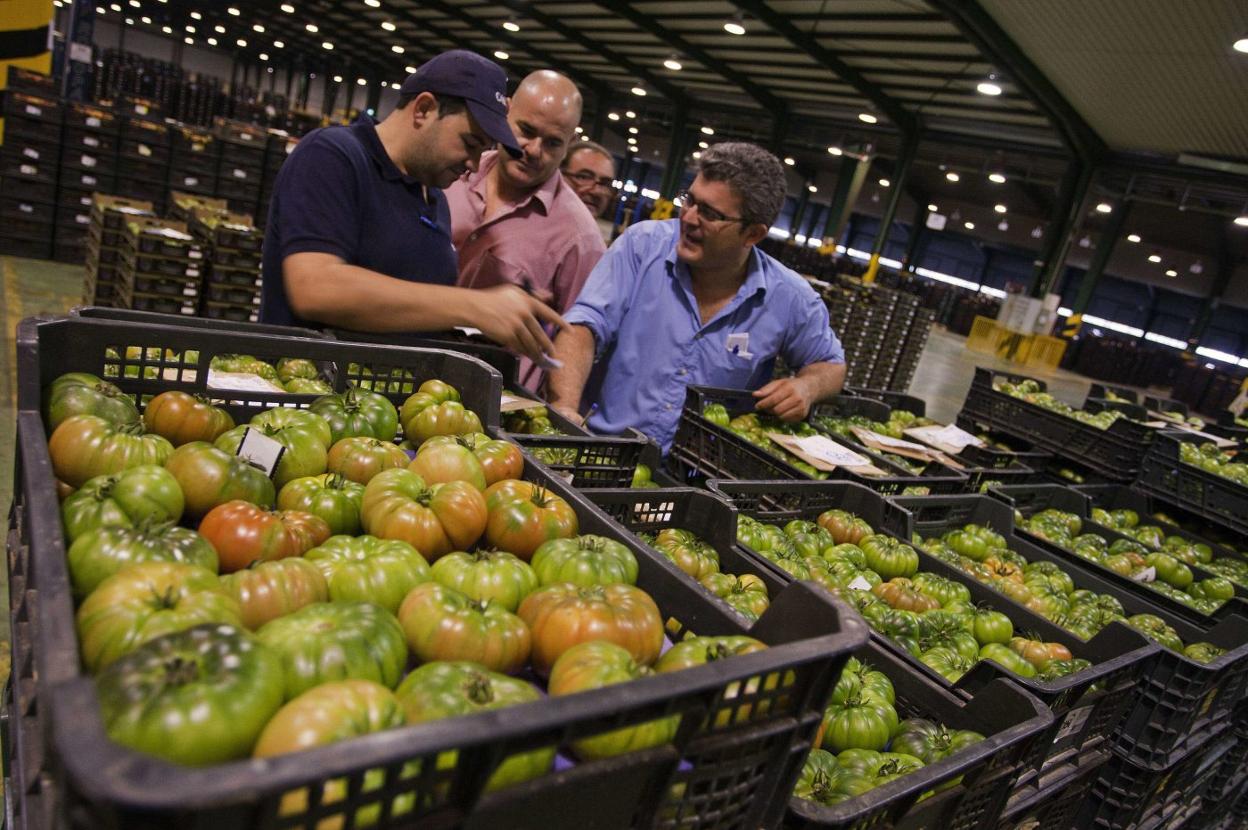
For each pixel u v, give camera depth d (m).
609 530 1.57
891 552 2.67
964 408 6.03
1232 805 4.01
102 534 1.10
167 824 0.60
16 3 5.72
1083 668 2.31
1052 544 3.39
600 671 1.07
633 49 21.50
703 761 1.02
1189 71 11.00
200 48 45.78
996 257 37.25
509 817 0.84
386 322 2.15
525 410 2.56
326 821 0.73
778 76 19.19
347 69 39.47
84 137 9.12
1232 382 24.59
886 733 1.80
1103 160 16.19
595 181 5.12
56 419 1.39
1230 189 14.18
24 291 7.86
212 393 1.72
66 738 0.59
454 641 1.16
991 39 12.34
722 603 1.36
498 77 2.36
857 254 41.22
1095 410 6.86
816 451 3.26
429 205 2.67
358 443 1.65
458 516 1.46
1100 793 2.56
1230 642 2.83
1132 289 34.09
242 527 1.24
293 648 0.98
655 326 3.32
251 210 10.54
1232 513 4.63
